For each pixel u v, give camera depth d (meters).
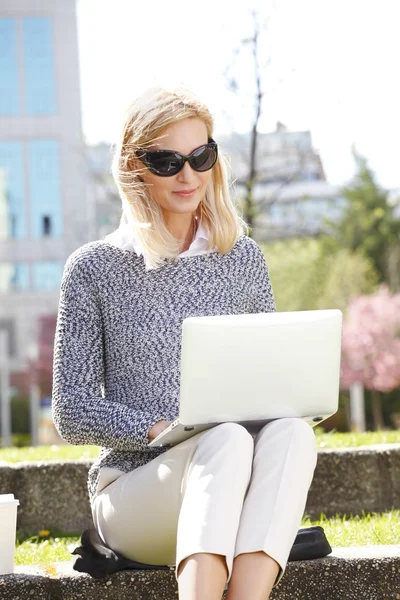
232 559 2.58
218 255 3.46
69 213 31.14
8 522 3.18
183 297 3.37
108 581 3.14
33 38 32.34
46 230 32.41
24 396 30.88
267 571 2.60
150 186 3.37
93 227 27.28
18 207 32.41
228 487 2.65
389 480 5.39
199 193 3.37
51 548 4.36
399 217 38.81
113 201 17.70
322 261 31.67
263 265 3.57
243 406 2.87
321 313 2.93
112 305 3.33
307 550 3.26
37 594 3.13
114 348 3.33
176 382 3.28
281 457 2.78
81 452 6.34
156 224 3.35
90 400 3.18
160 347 3.30
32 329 32.25
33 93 32.38
